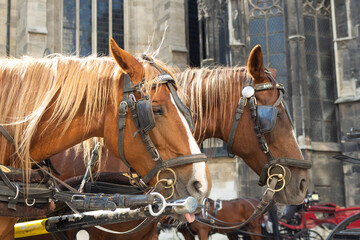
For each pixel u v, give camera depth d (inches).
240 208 496.7
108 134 129.8
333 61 963.3
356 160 353.1
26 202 126.6
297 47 920.9
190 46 1314.0
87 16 1294.3
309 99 927.0
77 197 133.0
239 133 193.3
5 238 129.1
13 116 131.4
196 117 198.5
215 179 942.4
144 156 124.0
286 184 187.3
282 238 547.2
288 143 190.5
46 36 1162.0
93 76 133.8
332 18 962.1
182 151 121.9
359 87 914.1
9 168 126.0
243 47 973.2
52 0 1239.5
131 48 1320.1
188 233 492.4
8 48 1245.1
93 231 173.0
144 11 1328.7
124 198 122.6
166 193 120.6
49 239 170.2
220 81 199.9
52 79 134.3
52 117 131.0
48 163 144.6
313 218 596.1
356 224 571.2
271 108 187.0
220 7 1051.3
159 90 127.3
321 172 891.4
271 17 971.9
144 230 182.9
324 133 924.6
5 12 1258.0
